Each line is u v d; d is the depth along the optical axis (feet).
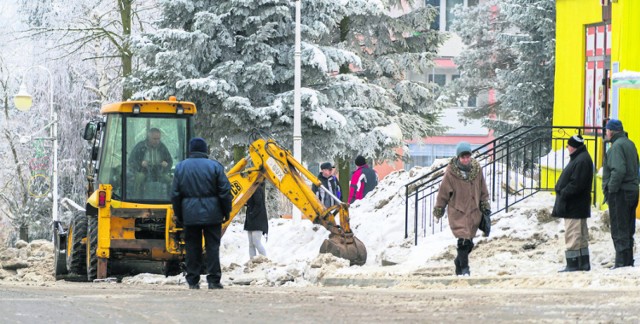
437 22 430.61
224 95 209.46
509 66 313.53
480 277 96.58
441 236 127.54
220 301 73.92
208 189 93.30
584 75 148.05
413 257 121.60
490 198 137.28
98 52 284.41
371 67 264.11
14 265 154.71
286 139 214.69
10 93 299.99
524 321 56.39
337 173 285.02
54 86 293.84
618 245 100.27
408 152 264.52
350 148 234.38
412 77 427.33
